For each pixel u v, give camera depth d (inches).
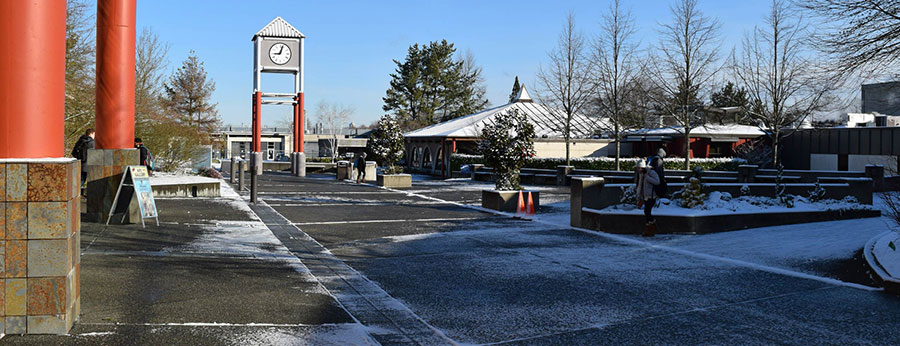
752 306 261.0
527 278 314.3
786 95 1128.2
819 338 215.9
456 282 302.5
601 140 1647.4
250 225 478.6
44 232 188.1
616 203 543.2
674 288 294.4
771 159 1502.2
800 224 538.0
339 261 353.1
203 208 578.2
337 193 893.2
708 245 428.1
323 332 208.5
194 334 199.0
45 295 189.6
